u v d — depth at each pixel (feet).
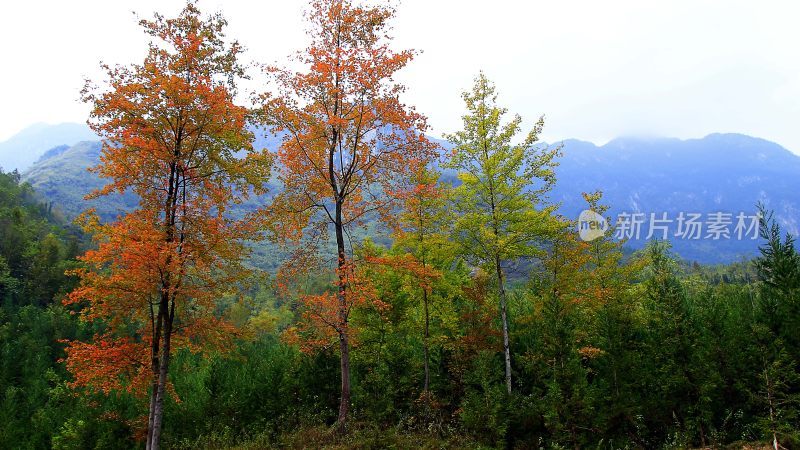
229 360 93.20
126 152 46.73
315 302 50.83
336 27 53.47
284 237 54.34
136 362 47.80
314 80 49.70
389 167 53.31
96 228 45.42
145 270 42.96
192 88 46.37
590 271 64.95
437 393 66.64
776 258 48.49
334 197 54.19
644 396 53.62
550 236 59.82
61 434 76.89
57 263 209.87
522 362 58.29
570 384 49.80
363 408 62.59
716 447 45.06
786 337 45.85
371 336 67.67
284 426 62.64
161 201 49.03
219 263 50.49
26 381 114.01
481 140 60.08
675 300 51.37
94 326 148.15
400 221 60.08
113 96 45.01
